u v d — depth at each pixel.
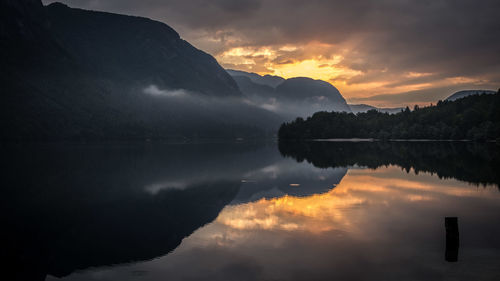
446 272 14.03
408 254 15.99
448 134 174.62
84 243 19.03
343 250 16.66
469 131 163.62
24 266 15.95
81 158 74.50
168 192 33.50
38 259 16.77
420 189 33.69
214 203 28.28
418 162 61.19
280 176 44.00
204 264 15.39
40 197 31.39
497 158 67.44
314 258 15.63
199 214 24.75
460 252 16.30
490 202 27.53
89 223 22.98
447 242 16.62
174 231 20.70
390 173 46.19
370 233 19.28
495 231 19.67
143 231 20.95
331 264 14.94
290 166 56.25
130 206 27.77
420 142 155.62
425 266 14.60
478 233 19.31
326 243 17.66
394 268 14.45
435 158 69.00
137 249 17.88
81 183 39.22
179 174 46.59
